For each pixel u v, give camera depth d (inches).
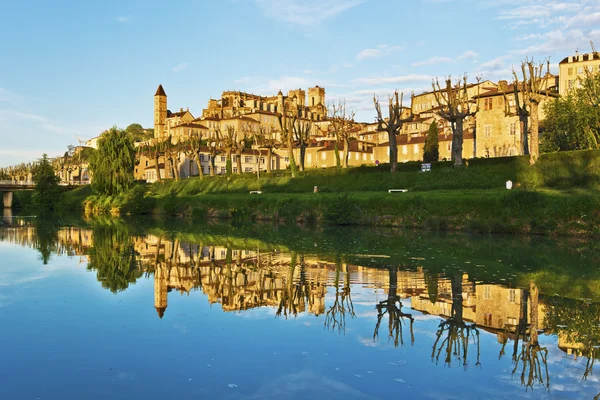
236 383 425.1
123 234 1797.5
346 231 1793.8
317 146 5007.4
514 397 397.1
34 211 3878.0
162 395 403.5
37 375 446.3
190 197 3070.9
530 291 763.4
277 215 2383.1
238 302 706.8
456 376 437.4
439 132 4067.4
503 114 3132.4
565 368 456.8
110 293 772.6
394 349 505.4
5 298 737.0
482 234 1601.9
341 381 427.5
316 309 662.5
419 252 1202.6
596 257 1106.7
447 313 642.8
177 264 1067.3
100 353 499.2
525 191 1652.3
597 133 2459.4
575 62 4372.5
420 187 2314.2
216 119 7313.0
